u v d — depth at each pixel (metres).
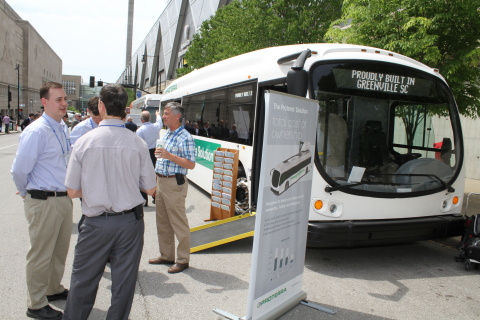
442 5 6.96
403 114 5.55
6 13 65.69
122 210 2.92
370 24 7.64
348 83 5.30
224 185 7.16
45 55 98.88
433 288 4.73
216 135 8.57
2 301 3.90
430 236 5.32
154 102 25.59
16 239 5.88
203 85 9.59
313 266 5.37
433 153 5.70
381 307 4.15
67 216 3.67
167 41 65.06
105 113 2.98
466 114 8.37
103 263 2.95
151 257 5.36
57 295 3.96
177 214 4.75
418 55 7.55
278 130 3.36
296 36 13.03
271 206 3.42
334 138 5.15
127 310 2.99
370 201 5.14
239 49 15.35
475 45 7.18
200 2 46.72
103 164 2.86
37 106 88.00
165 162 4.67
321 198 5.01
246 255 5.59
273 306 3.71
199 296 4.20
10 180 11.55
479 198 9.95
